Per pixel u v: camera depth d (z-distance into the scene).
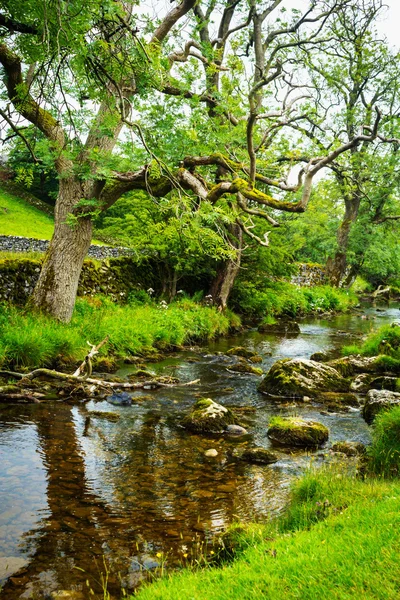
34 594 4.42
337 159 25.12
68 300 14.64
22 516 5.73
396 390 12.16
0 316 13.34
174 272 23.00
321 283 41.34
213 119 12.78
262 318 27.02
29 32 6.98
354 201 38.53
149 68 7.10
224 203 15.51
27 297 16.22
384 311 35.97
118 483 6.76
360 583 3.45
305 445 8.68
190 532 5.58
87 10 6.05
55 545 5.21
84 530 5.53
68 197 14.16
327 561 3.84
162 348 16.62
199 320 19.75
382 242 42.53
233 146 13.52
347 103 30.84
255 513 6.06
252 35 25.33
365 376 13.31
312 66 23.86
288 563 3.99
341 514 5.04
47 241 27.16
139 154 10.95
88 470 7.11
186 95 13.05
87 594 4.45
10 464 7.08
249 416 10.33
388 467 7.20
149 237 21.17
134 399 10.86
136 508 6.09
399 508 4.79
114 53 7.01
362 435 9.29
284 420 9.43
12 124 7.50
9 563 4.85
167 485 6.80
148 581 4.63
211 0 21.48
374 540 4.04
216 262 23.45
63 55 6.52
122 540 5.37
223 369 14.63
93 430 8.76
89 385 11.09
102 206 14.09
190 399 11.27
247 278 26.11
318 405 11.38
